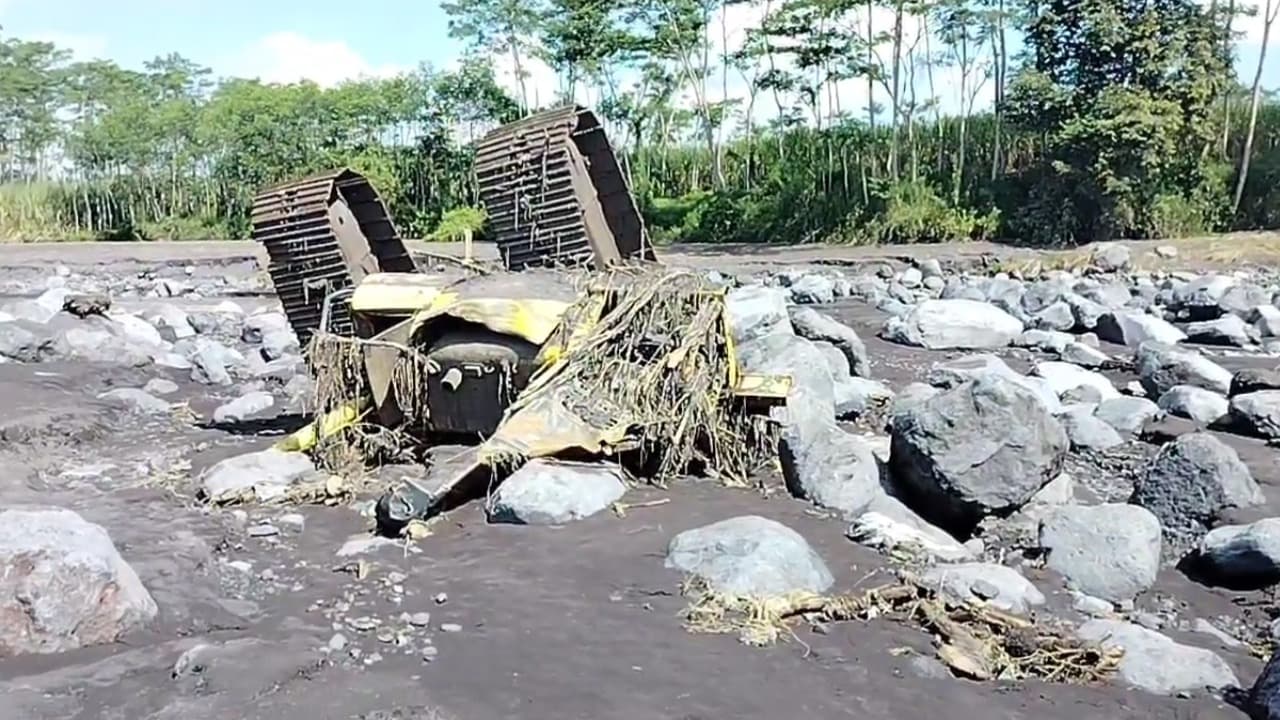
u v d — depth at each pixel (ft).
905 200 137.28
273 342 56.75
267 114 188.75
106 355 52.80
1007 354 57.62
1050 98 122.21
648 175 184.65
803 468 30.14
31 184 207.10
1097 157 119.65
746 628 21.88
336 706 18.71
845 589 23.90
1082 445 36.88
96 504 30.25
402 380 33.22
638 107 187.73
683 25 177.17
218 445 37.60
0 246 145.07
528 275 35.12
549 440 29.96
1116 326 63.98
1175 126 117.70
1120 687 20.17
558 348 32.24
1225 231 120.47
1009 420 27.73
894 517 27.58
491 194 39.40
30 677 19.63
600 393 31.53
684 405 31.81
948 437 27.84
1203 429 39.29
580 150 40.34
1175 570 26.37
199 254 127.13
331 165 182.70
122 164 201.77
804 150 157.07
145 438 38.73
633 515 28.25
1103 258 100.27
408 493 27.61
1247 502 28.96
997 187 135.74
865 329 67.26
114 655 20.65
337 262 37.91
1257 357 57.72
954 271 105.81
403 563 25.48
